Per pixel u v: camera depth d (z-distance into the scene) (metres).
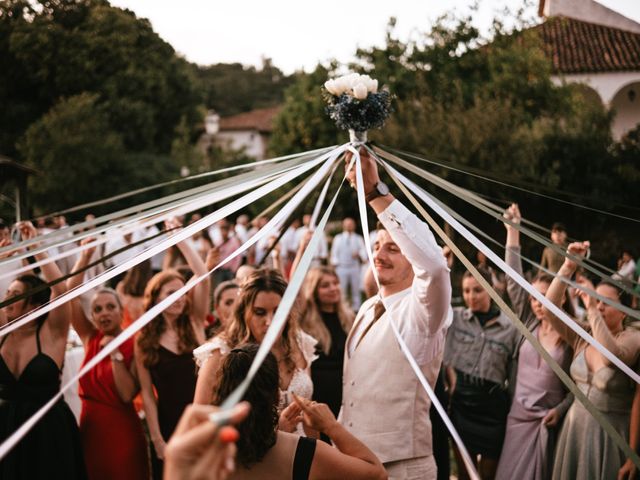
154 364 3.82
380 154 2.65
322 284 4.04
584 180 13.75
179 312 3.87
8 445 1.15
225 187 2.64
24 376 3.32
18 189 5.89
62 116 24.38
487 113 14.33
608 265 11.72
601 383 3.42
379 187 2.54
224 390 1.88
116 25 30.44
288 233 12.88
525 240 11.92
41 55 28.45
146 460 3.86
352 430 2.82
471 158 13.48
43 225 11.94
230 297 4.24
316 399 3.86
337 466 1.91
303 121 21.39
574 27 19.98
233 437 1.06
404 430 2.72
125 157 26.48
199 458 1.09
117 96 30.36
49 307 2.03
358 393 2.83
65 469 3.32
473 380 4.08
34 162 23.83
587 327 3.66
